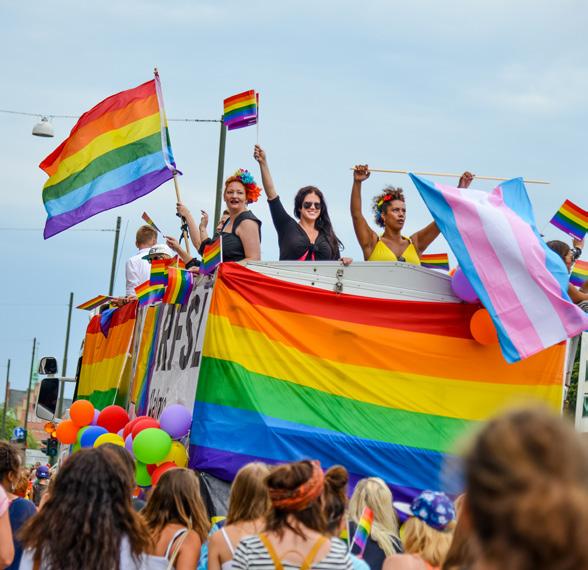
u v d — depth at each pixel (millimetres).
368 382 15469
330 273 15820
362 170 18500
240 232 17844
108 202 20891
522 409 3945
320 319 15500
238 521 10781
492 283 15531
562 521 3713
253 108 18844
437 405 15625
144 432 15203
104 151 21141
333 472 10930
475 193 16547
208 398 14938
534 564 3787
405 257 18594
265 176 18609
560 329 15555
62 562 9750
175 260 20344
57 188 21250
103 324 25094
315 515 8883
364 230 18641
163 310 18953
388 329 15727
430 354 15758
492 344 15969
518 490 3775
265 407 14953
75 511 9875
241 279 15305
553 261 16078
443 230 15914
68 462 10180
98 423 20109
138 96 21281
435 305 15977
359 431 15242
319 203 18406
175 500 11242
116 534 9945
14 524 12453
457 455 4109
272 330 15250
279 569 8617
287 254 18031
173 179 21000
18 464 12805
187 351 16328
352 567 8883
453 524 10195
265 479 8961
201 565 11734
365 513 11484
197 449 14789
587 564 3717
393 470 15242
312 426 15078
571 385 17047
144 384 19672
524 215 16766
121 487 10133
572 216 18781
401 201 18766
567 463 3785
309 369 15273
